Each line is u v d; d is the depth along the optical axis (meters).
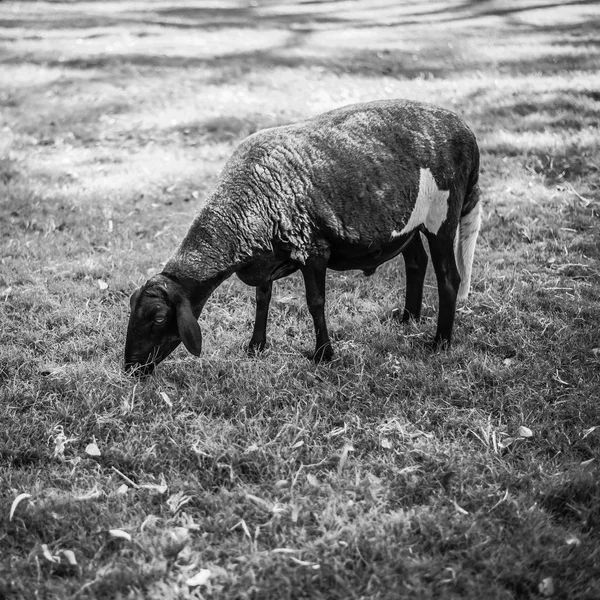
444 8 18.75
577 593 3.23
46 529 3.65
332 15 18.47
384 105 4.82
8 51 14.26
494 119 9.63
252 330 5.57
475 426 4.39
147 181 8.45
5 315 5.71
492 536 3.54
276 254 4.65
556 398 4.65
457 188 4.89
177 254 4.60
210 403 4.64
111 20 17.89
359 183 4.57
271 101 10.92
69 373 4.95
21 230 7.25
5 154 9.14
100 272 6.44
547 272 6.23
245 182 4.55
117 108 10.97
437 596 3.27
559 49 13.01
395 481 3.93
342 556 3.44
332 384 4.80
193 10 19.94
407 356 5.16
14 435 4.30
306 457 4.14
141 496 3.88
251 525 3.68
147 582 3.34
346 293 6.05
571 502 3.77
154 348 4.52
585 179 7.78
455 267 5.09
